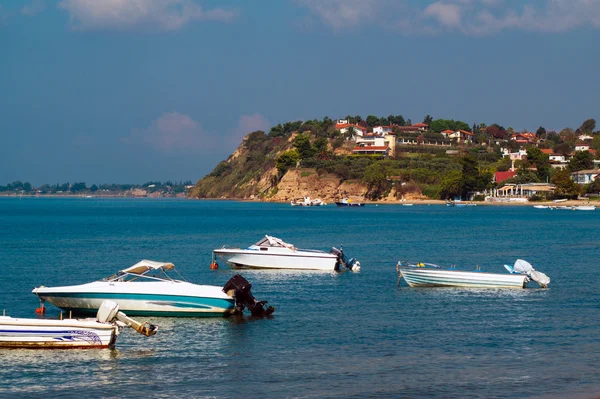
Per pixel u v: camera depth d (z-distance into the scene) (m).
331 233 104.94
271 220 150.88
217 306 35.44
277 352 29.02
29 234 100.94
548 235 99.56
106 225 129.88
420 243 85.00
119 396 23.53
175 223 138.38
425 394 23.64
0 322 28.91
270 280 50.22
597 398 23.11
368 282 48.97
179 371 26.31
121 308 35.41
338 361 27.62
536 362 27.52
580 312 37.56
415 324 34.44
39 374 25.86
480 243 84.94
